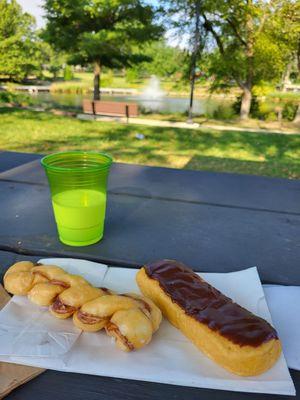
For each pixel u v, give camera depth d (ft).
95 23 37.17
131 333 1.83
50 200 4.33
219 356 1.77
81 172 2.94
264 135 24.90
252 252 3.22
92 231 3.25
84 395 1.73
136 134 22.53
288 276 2.87
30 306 2.21
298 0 28.55
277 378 1.73
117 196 4.57
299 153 18.78
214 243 3.38
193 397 1.72
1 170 5.50
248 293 2.37
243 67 33.40
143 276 2.33
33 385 1.78
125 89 79.61
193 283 2.18
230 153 18.15
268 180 5.36
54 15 37.04
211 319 1.89
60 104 43.80
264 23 31.24
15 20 74.74
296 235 3.56
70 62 42.27
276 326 2.13
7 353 1.85
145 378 1.76
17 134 20.58
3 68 74.59
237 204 4.36
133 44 38.06
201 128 28.02
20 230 3.56
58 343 1.92
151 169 5.81
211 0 30.09
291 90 74.54
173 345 1.94
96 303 1.97
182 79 40.98
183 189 4.88
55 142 18.80
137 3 35.40
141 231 3.59
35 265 2.46
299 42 31.37
